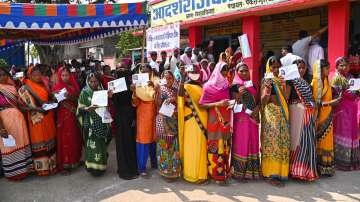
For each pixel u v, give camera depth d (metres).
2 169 5.79
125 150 5.55
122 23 6.61
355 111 5.74
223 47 13.89
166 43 8.23
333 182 5.29
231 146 5.31
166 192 4.95
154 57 9.65
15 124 5.43
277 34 11.86
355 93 5.72
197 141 5.11
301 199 4.64
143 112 5.48
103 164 5.59
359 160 5.93
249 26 10.65
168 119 5.19
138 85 5.38
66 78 5.86
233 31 13.27
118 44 26.03
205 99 4.96
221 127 5.02
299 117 5.09
